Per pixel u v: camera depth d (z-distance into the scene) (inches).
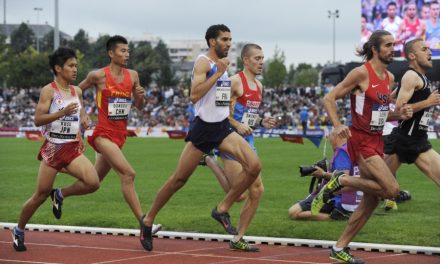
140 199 684.7
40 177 424.8
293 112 2645.2
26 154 1357.0
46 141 425.1
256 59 501.4
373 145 380.8
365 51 383.9
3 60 3809.1
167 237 477.7
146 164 1114.7
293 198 680.4
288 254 416.2
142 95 473.4
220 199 674.8
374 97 376.2
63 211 593.9
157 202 428.1
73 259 403.5
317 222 522.3
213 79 401.1
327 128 1862.7
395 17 1759.4
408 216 552.4
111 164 449.4
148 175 932.6
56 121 418.0
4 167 1061.8
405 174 912.3
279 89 3206.2
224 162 473.7
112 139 458.3
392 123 622.5
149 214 431.2
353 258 384.5
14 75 3747.5
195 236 470.6
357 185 379.6
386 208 582.9
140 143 1776.6
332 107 376.2
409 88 417.7
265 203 643.5
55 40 2025.1
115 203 645.9
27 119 2694.4
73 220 545.3
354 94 382.0
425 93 424.5
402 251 420.8
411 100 425.7
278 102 2903.5
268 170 988.6
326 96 379.2
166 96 3095.5
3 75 3774.6
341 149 526.6
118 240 466.6
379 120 378.6
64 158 422.3
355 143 382.6
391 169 451.5
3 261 398.3
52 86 423.8
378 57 377.4
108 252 425.1
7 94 3122.5
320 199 390.9
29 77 3745.1
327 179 526.3
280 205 629.3
